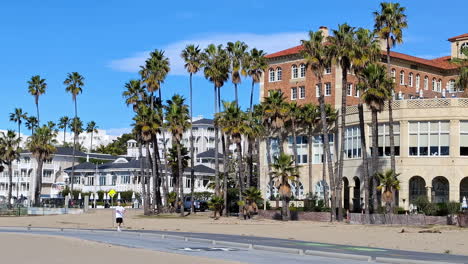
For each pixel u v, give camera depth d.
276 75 88.38
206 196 113.94
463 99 63.28
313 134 78.00
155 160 81.19
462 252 31.97
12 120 138.25
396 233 45.12
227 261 24.81
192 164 79.31
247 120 79.00
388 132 66.00
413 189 65.94
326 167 76.88
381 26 64.06
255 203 68.19
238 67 78.56
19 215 82.31
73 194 124.38
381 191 65.50
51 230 50.22
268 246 31.77
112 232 46.59
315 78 83.38
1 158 115.44
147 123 79.75
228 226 55.25
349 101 82.56
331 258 27.09
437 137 63.72
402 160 64.38
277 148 83.06
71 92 120.06
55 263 24.62
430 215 57.50
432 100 64.00
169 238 39.81
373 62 59.97
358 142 69.50
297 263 24.62
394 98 76.38
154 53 82.88
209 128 157.12
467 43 95.25
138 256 26.77
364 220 57.50
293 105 74.44
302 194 79.31
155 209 81.00
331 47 59.41
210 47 79.06
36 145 108.62
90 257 26.56
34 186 144.38
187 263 24.06
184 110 81.69
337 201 67.00
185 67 81.81
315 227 52.84
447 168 62.91
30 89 123.75
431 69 92.31
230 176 107.19
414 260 24.95
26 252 29.16
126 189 121.94
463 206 60.72
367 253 30.33
